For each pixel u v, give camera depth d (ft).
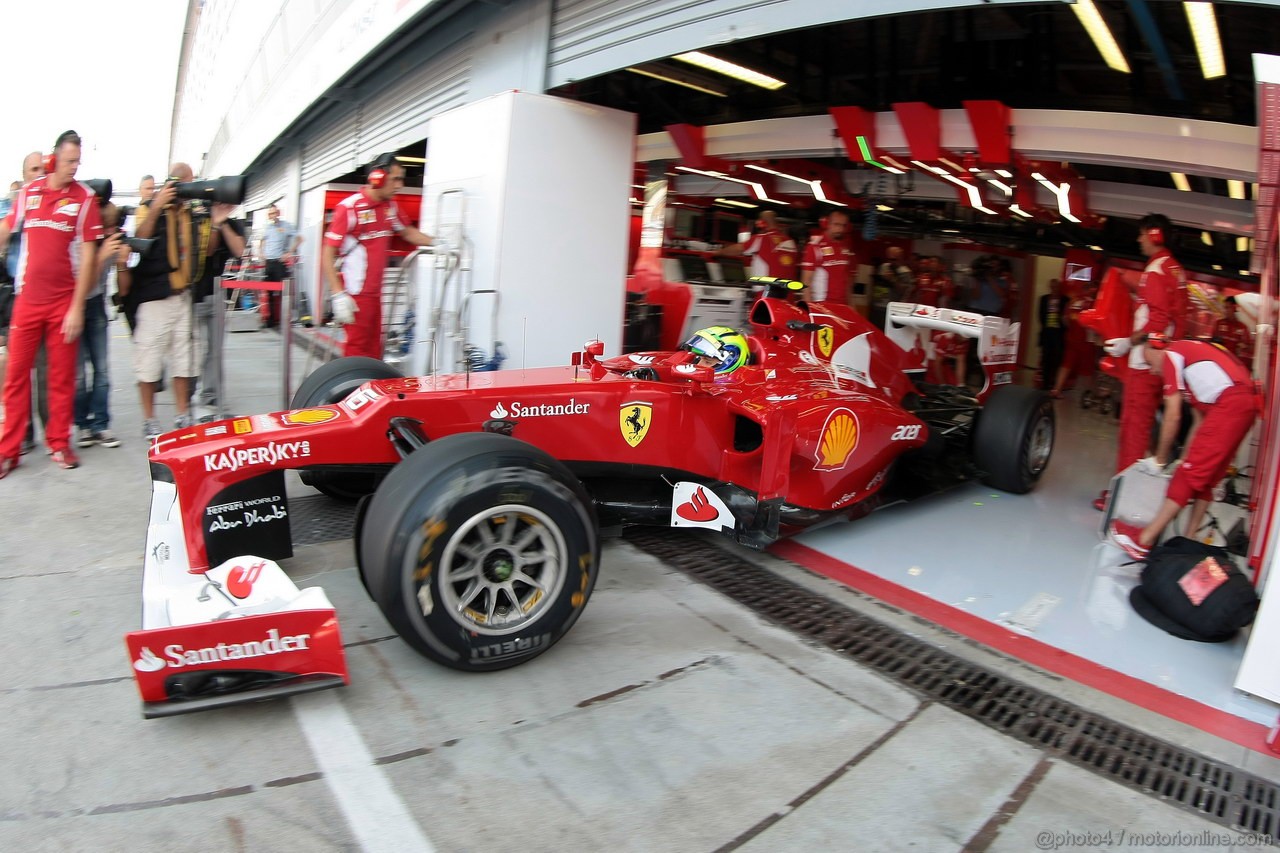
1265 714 8.86
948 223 37.40
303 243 43.91
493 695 8.11
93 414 16.06
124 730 7.11
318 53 34.88
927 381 21.42
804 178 26.86
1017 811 6.88
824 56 19.63
